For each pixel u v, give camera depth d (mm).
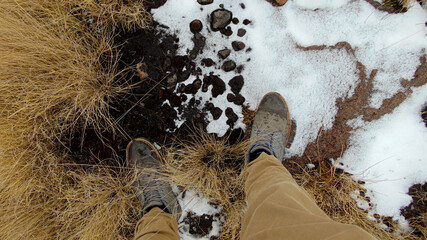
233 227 1655
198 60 1667
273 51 1658
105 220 1619
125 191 1725
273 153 1646
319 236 762
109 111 1697
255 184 1293
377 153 1677
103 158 1731
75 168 1709
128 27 1626
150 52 1656
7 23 1386
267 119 1683
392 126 1650
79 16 1576
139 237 1275
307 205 1020
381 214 1704
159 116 1712
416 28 1556
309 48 1645
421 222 1645
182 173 1660
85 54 1567
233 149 1708
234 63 1659
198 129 1719
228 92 1695
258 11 1642
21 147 1566
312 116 1702
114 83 1653
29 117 1492
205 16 1647
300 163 1752
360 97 1640
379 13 1577
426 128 1628
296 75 1668
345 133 1691
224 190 1680
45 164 1645
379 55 1601
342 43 1619
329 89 1658
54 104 1514
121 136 1727
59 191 1655
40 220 1629
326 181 1701
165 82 1670
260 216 1008
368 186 1706
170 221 1467
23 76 1456
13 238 1559
